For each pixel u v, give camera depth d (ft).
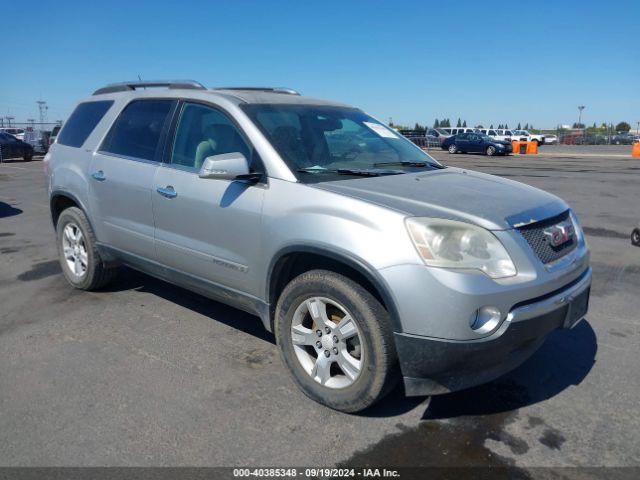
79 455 9.26
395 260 9.16
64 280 18.74
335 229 9.86
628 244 24.39
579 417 10.44
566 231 10.75
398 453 9.35
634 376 12.05
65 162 16.87
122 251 15.21
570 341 13.85
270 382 11.69
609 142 175.94
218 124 12.70
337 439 9.72
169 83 14.84
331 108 14.39
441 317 8.91
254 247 11.34
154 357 12.84
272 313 11.62
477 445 9.57
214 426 10.09
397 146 14.30
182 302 16.49
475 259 9.09
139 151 14.52
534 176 55.31
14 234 26.89
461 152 109.19
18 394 11.18
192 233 12.74
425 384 9.48
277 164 11.28
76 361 12.62
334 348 10.37
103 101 16.61
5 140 79.30
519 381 11.82
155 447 9.48
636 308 16.26
